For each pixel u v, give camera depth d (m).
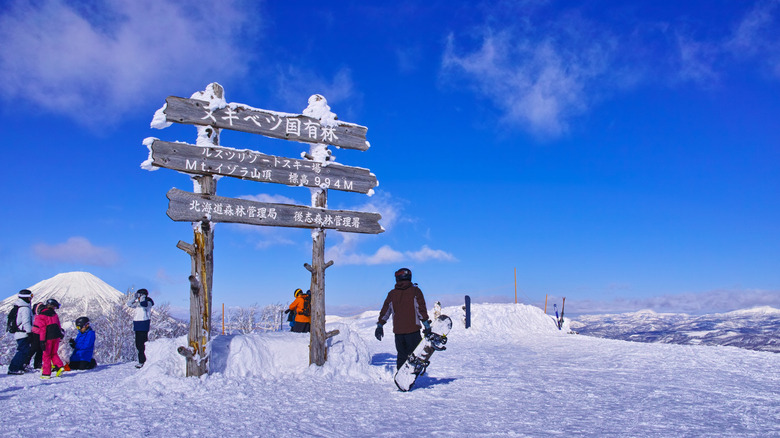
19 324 7.89
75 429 3.60
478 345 13.18
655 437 3.33
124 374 7.42
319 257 7.27
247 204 6.74
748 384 5.91
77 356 8.46
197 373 5.93
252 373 6.47
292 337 7.38
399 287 6.30
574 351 10.55
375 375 6.94
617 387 5.77
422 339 5.79
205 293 6.16
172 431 3.58
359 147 8.12
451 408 4.59
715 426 3.69
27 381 6.99
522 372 7.31
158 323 28.75
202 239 6.27
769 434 3.42
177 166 6.30
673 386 5.79
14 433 3.49
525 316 19.44
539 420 3.97
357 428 3.78
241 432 3.58
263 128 7.16
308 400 5.01
